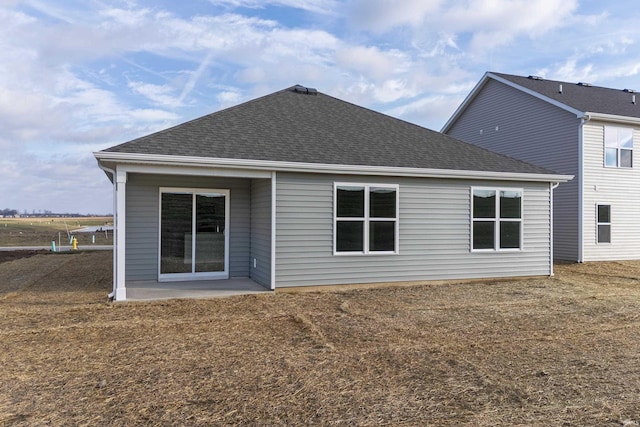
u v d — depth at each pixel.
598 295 9.59
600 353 5.54
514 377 4.68
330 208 9.89
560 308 8.23
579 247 15.80
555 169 16.72
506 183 11.53
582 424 3.60
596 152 16.00
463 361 5.19
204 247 11.06
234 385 4.39
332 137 11.20
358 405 3.95
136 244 10.48
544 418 3.71
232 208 11.25
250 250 11.30
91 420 3.61
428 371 4.85
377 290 9.98
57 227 48.81
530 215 11.82
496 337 6.25
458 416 3.73
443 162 10.98
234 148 9.39
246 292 9.32
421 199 10.67
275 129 10.97
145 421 3.60
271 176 9.38
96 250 22.16
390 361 5.17
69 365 4.95
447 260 10.91
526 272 11.77
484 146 20.39
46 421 3.59
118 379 4.54
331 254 9.90
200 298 8.73
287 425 3.55
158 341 5.91
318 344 5.83
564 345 5.88
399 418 3.69
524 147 18.14
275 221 9.45
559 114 16.55
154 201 10.59
